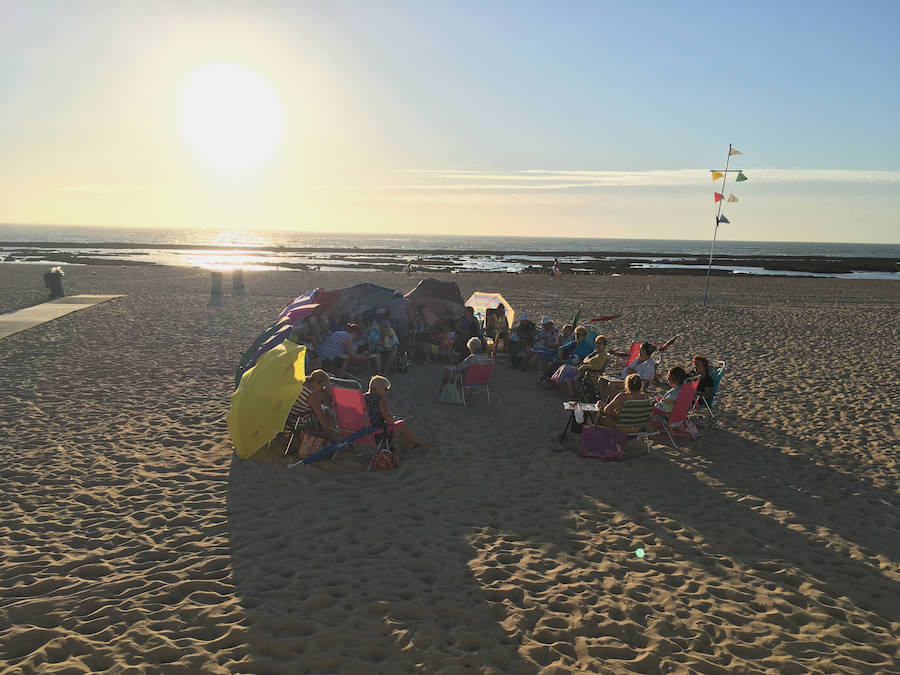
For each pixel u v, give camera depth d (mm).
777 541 5297
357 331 11398
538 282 36344
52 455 6914
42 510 5562
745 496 6234
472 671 3482
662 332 16953
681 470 6949
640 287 33719
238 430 6605
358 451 7270
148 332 15195
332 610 4059
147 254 68875
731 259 95812
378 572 4598
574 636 3881
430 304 14203
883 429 8500
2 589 4262
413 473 6676
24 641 3682
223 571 4570
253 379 6781
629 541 5230
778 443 7906
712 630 3998
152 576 4480
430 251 106375
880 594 4496
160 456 6984
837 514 5852
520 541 5199
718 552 5082
